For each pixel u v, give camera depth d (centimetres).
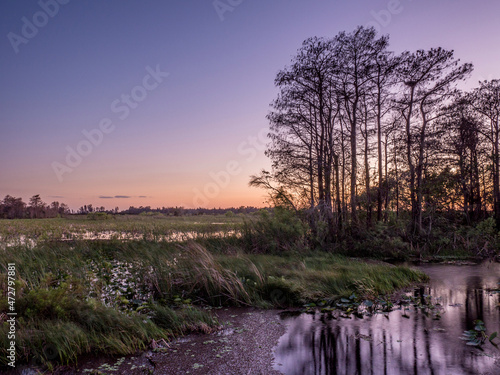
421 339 488
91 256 1170
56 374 376
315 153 1706
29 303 504
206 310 640
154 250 1075
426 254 1416
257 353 440
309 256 1250
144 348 453
